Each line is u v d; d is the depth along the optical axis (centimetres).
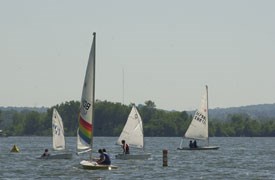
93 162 15688
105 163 15775
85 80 14775
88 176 14512
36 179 14050
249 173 15950
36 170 16162
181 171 16250
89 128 14775
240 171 16512
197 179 14412
